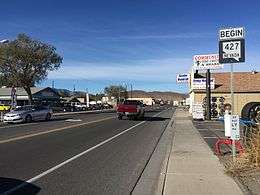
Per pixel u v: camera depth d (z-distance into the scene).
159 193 9.52
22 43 68.88
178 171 12.12
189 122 39.59
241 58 12.87
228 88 57.50
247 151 12.63
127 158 15.54
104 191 10.06
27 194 9.62
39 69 69.62
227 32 12.91
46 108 42.47
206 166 12.98
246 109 15.98
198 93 57.91
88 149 17.94
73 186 10.54
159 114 63.12
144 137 24.09
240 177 10.91
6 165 13.55
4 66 68.62
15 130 28.11
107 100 166.25
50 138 22.52
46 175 11.93
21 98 96.81
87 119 44.50
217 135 24.83
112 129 29.81
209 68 43.59
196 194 9.27
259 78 59.00
